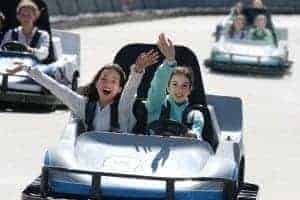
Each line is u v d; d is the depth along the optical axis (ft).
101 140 44.14
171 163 42.47
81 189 41.45
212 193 41.50
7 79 78.59
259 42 121.70
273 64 118.21
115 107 46.39
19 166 58.54
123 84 46.50
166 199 40.78
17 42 81.15
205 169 42.04
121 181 41.39
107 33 187.32
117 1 226.58
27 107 81.82
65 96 46.34
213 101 51.90
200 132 46.55
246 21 124.88
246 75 119.55
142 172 41.55
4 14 83.46
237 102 51.78
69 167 41.60
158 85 46.68
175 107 46.98
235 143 46.44
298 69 130.52
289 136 76.59
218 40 126.41
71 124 46.21
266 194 54.75
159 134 46.14
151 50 48.55
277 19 250.78
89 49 149.07
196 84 49.55
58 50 84.53
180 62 49.98
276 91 106.42
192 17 254.06
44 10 82.74
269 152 68.90
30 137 68.80
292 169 62.95
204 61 133.69
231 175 41.70
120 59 51.49
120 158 42.70
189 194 41.14
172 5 254.06
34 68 46.21
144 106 46.98
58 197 41.70
